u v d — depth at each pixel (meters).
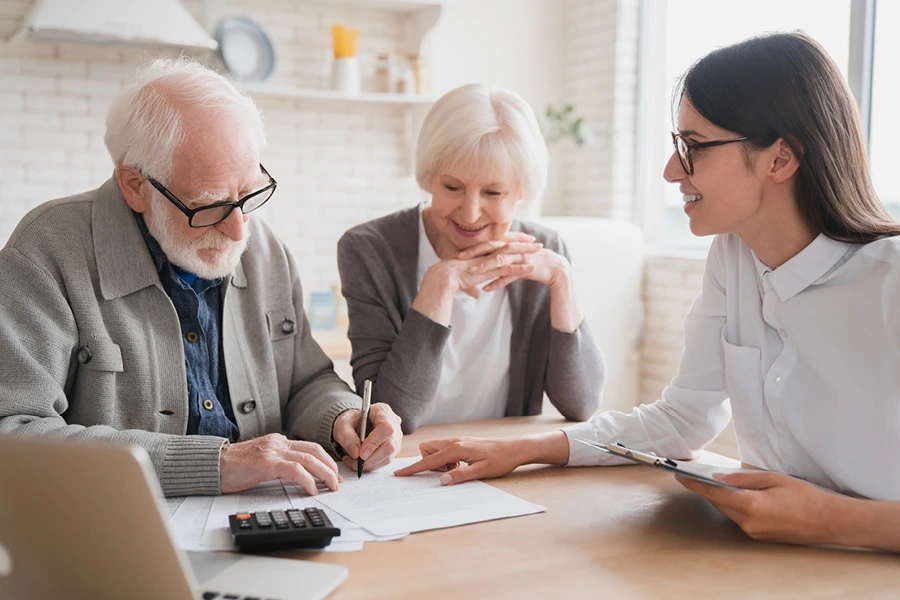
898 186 3.19
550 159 4.66
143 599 0.81
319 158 4.00
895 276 1.27
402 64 3.93
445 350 2.07
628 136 4.35
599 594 0.99
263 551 1.09
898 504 1.13
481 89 1.99
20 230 1.52
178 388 1.58
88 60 3.56
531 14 4.50
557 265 2.01
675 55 4.23
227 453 1.35
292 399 1.82
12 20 3.41
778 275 1.38
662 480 1.46
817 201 1.33
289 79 3.91
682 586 1.01
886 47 3.21
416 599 0.97
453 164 1.91
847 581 1.04
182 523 1.19
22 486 0.77
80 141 3.58
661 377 4.08
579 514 1.27
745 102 1.30
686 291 3.91
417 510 1.27
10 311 1.43
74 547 0.80
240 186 1.51
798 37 1.33
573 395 2.01
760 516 1.14
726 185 1.35
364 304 2.02
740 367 1.49
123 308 1.55
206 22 3.67
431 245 2.11
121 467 0.73
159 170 1.47
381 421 1.54
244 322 1.74
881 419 1.28
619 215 4.37
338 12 3.98
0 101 3.44
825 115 1.30
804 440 1.38
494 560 1.09
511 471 1.49
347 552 1.11
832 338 1.33
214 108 1.48
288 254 1.85
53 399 1.41
